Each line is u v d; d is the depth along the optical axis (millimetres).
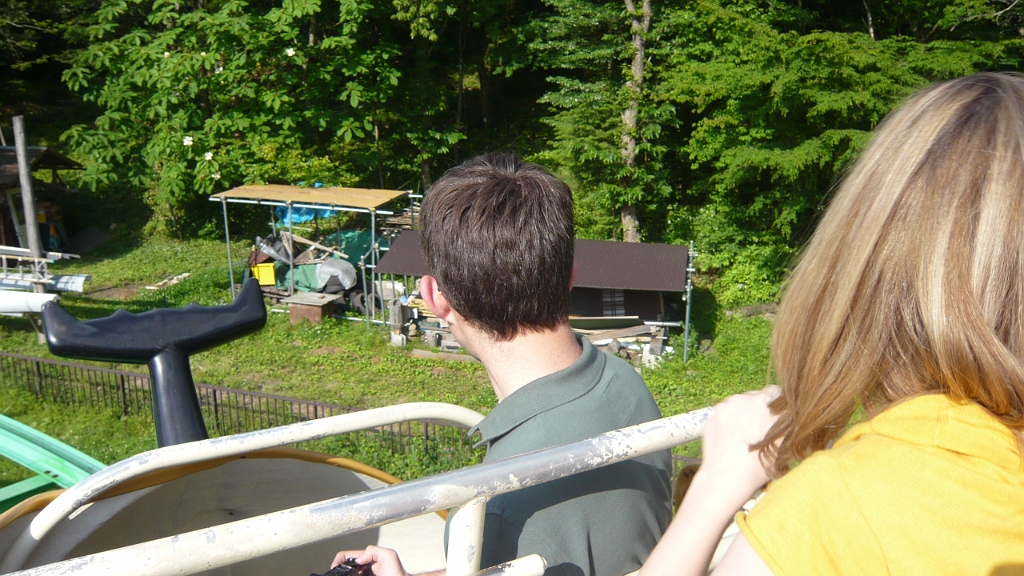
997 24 16297
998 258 622
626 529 1163
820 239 750
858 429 681
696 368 15531
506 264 1231
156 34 22156
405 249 17172
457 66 27484
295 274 18094
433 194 1333
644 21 19531
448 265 1264
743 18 16344
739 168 17156
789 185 17594
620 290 16156
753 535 635
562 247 1280
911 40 15531
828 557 612
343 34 20984
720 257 19094
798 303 751
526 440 1188
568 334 1316
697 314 17797
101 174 21828
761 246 18969
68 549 1811
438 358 15727
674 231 20484
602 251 16453
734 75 16062
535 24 21969
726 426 860
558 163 21344
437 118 26969
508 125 27359
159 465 1372
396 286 17719
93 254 22844
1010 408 615
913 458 619
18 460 2998
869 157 734
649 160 21141
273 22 21000
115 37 27531
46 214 22672
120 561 740
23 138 15727
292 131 21375
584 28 20500
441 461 9836
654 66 19969
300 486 2195
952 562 580
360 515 826
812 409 714
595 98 20016
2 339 15898
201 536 769
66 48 31609
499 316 1252
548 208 1277
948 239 639
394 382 14531
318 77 21031
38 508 1745
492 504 1142
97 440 11328
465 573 960
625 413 1253
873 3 19047
